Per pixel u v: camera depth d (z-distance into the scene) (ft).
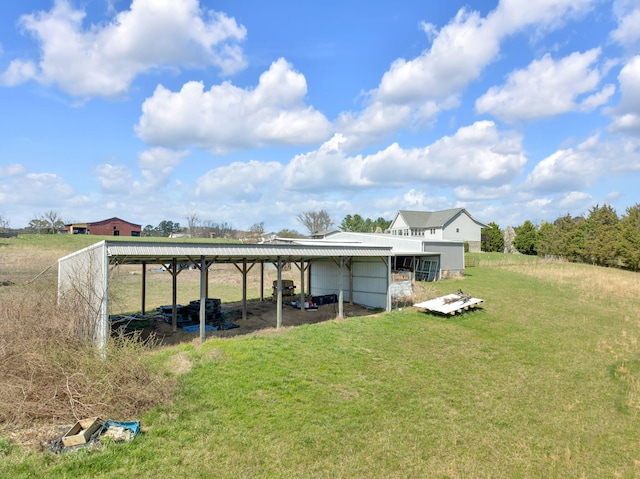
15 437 21.85
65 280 46.47
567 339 48.57
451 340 46.29
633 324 56.24
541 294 75.46
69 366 26.58
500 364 39.42
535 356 42.11
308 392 30.45
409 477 20.98
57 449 20.70
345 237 103.09
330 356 38.29
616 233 124.77
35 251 124.36
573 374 37.19
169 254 38.29
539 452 24.06
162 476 19.42
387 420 27.14
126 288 84.99
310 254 49.57
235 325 50.83
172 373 31.71
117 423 23.50
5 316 29.37
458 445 24.49
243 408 27.14
